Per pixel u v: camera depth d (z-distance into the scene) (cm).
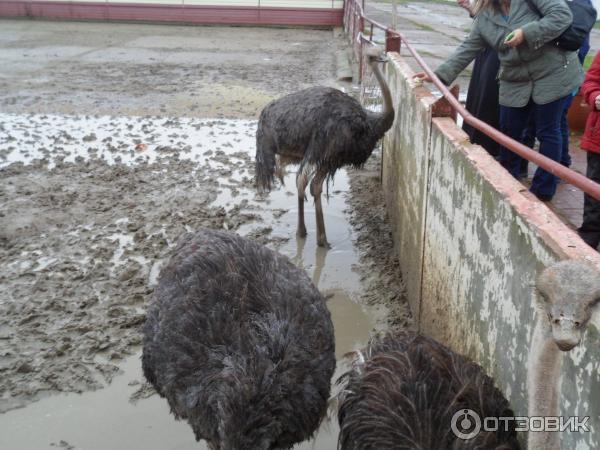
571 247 163
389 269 421
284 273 246
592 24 380
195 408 208
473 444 175
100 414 291
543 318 147
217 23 1764
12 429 282
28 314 361
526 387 182
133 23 1770
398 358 207
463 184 253
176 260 253
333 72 1115
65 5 1758
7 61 1183
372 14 2006
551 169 172
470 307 241
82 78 1044
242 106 856
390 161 498
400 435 186
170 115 806
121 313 364
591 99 355
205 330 215
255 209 512
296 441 215
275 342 208
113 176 577
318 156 427
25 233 463
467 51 412
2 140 688
